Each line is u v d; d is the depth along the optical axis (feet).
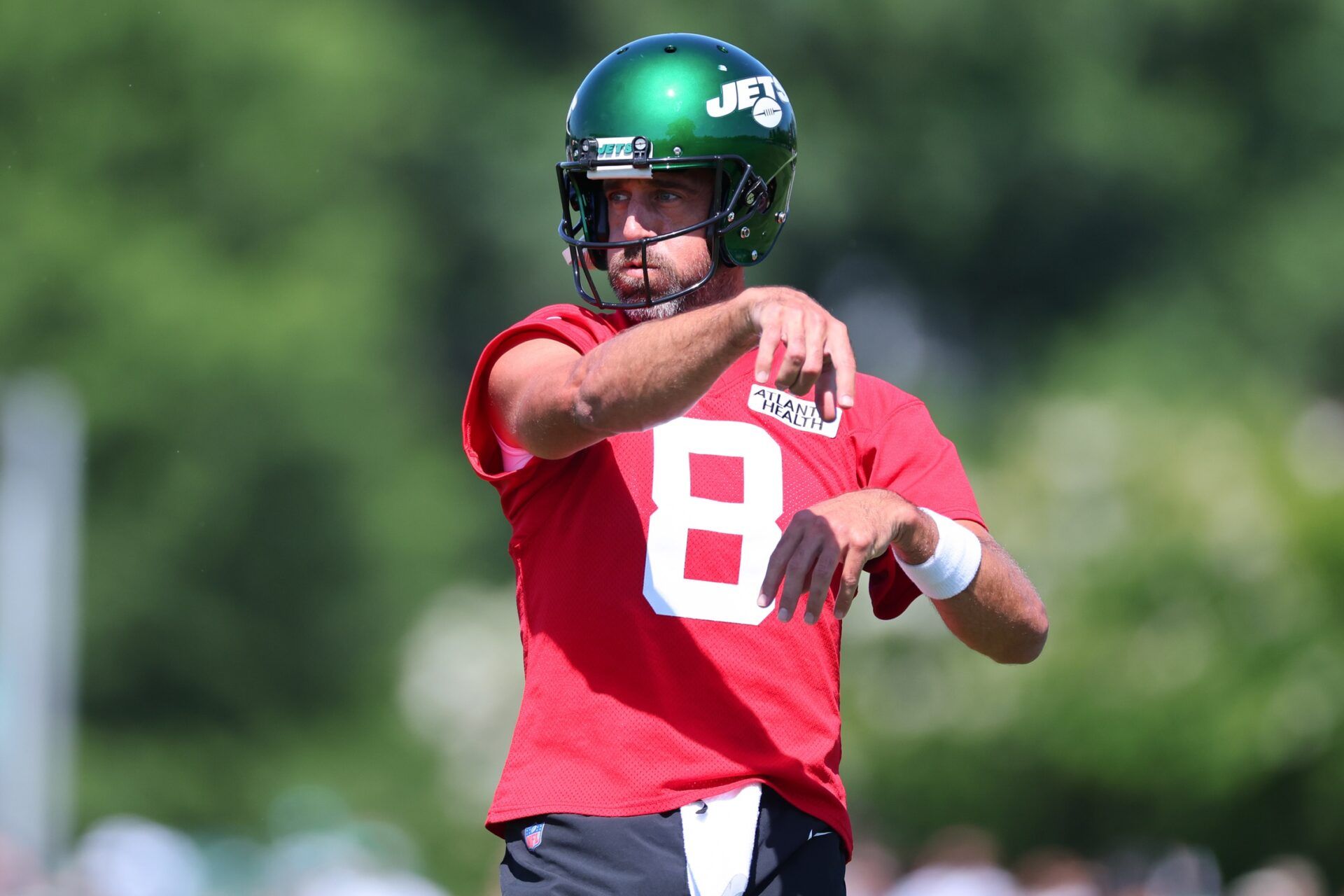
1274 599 149.48
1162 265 393.70
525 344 43.06
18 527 162.40
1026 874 170.50
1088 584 164.55
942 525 42.65
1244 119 403.34
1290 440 169.27
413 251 371.35
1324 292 382.63
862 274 402.52
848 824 43.70
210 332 313.12
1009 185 385.91
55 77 329.93
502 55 405.59
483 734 339.16
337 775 315.58
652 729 41.73
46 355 307.78
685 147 43.24
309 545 324.60
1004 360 404.77
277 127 342.64
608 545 42.55
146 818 304.71
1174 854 167.63
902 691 190.29
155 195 335.67
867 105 382.83
